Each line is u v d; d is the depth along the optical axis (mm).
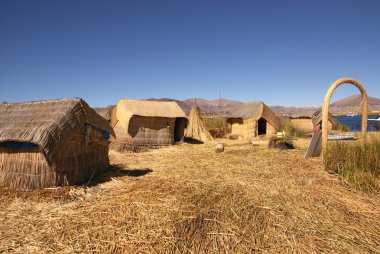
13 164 5957
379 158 6168
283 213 4480
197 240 3756
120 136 13016
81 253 3533
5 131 5941
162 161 9500
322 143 7941
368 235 3820
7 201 5316
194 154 10883
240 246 3615
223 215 4434
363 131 8164
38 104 6734
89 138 6680
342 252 3438
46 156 5492
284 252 3471
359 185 5586
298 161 7934
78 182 6348
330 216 4375
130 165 8859
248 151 10586
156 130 13586
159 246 3625
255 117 16656
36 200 5332
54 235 3992
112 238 3830
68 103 6383
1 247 3707
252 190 5562
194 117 17203
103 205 4969
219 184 6023
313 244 3602
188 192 5488
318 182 5996
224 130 20516
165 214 4480
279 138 11070
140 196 5293
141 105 13672
